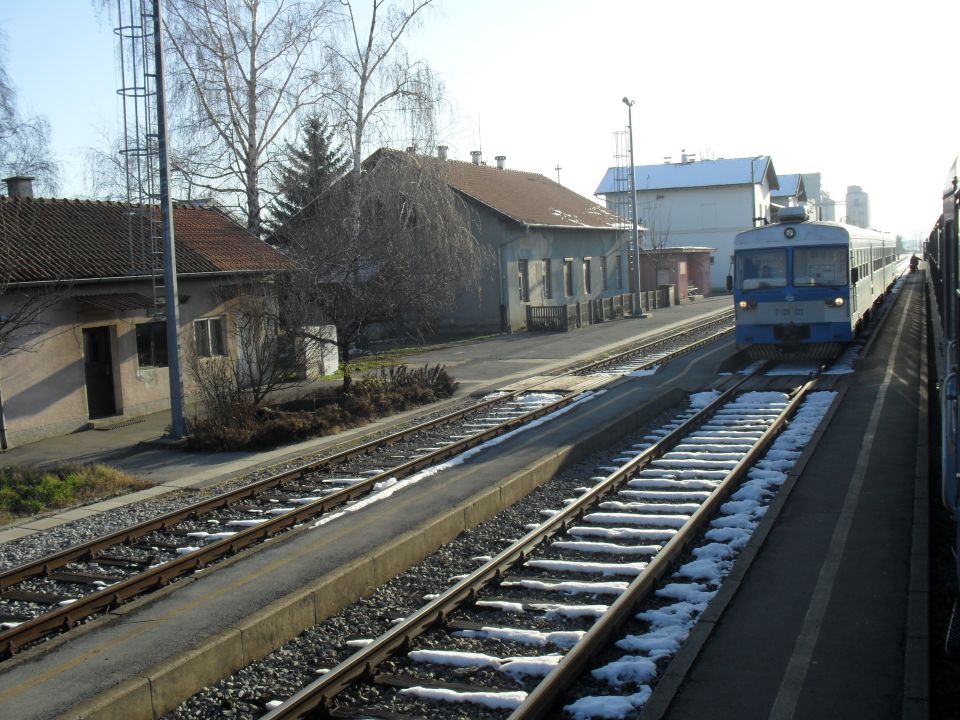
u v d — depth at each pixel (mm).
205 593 7973
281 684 6605
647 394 18516
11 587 9109
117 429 18312
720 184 65125
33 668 6508
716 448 13398
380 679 6453
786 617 6891
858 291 22594
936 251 20547
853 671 5930
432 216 26609
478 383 22781
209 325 21547
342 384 20750
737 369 23109
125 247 20453
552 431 14898
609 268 46219
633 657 6453
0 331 15641
